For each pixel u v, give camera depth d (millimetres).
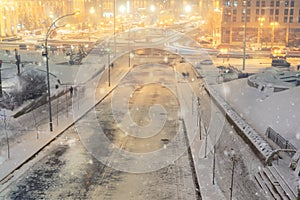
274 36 84500
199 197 16703
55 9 116438
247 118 27766
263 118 26500
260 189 16812
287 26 83812
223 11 84812
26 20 109875
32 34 102875
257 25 84312
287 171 17500
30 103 29625
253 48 77562
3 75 37812
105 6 133750
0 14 96438
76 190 17375
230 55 68938
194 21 139625
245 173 18906
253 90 35625
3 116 25781
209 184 17828
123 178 18734
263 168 18438
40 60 53375
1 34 96750
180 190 17438
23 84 31859
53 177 18703
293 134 21875
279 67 53688
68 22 115125
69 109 32094
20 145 22875
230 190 17016
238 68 53969
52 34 95188
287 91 30469
